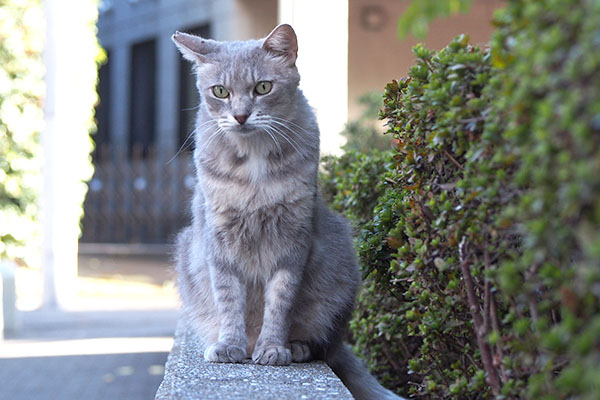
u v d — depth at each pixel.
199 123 4.41
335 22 8.80
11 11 11.36
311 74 8.75
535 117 2.12
